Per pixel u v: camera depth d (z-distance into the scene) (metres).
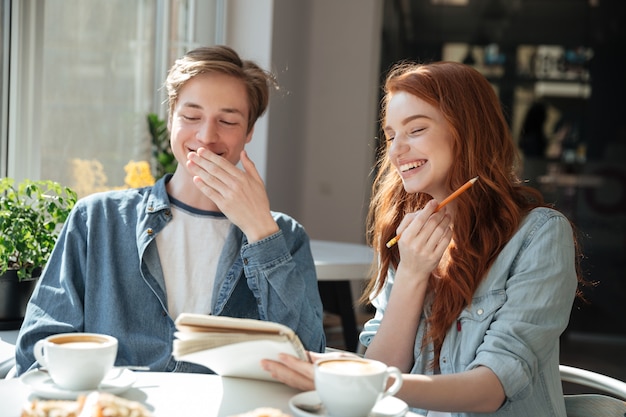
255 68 1.68
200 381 1.29
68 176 3.11
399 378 1.13
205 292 1.58
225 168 1.50
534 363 1.44
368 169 6.11
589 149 6.16
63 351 1.12
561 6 6.15
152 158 3.62
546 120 6.21
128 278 1.56
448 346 1.56
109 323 1.53
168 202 1.62
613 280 6.09
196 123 1.61
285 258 1.54
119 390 1.18
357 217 6.12
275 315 1.54
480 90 1.61
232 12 4.28
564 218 1.59
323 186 6.11
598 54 6.14
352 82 6.07
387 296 1.79
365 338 1.78
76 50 3.12
